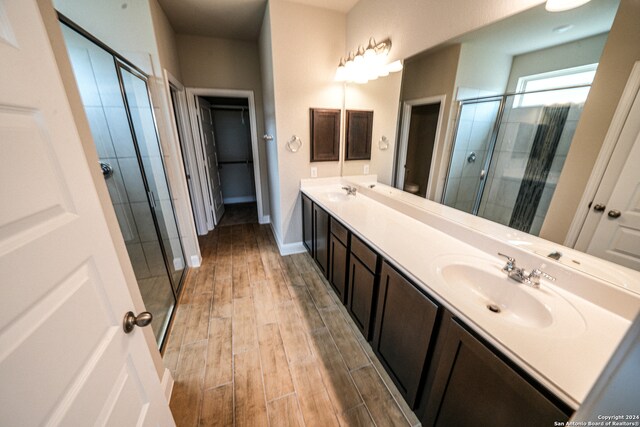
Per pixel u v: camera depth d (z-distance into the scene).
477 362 0.80
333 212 1.95
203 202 3.54
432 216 1.60
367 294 1.50
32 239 0.44
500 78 1.11
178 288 2.22
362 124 2.41
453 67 1.37
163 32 2.25
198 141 3.33
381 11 1.94
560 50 0.89
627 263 0.79
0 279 0.38
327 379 1.43
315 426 1.20
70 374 0.49
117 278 0.69
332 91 2.55
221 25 2.65
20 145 0.43
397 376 1.28
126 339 0.71
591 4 0.79
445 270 1.14
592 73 0.81
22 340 0.40
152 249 1.99
